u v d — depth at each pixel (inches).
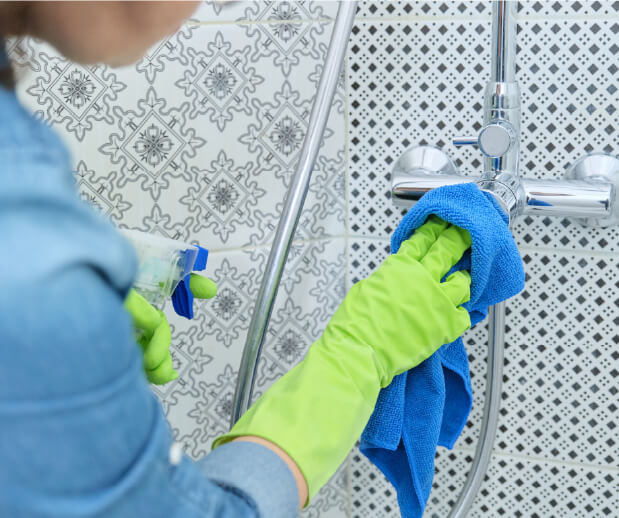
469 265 24.1
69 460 10.6
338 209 35.6
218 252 32.3
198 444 33.9
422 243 23.2
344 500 39.5
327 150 34.3
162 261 22.3
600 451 34.0
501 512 36.9
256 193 32.8
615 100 29.7
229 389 34.4
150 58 28.4
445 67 32.0
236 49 30.5
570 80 30.1
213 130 30.7
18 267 9.9
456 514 34.2
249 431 17.7
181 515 12.8
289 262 34.5
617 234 31.0
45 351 10.1
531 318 33.5
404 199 31.2
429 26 31.8
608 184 28.8
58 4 13.2
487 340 34.0
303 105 33.2
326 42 33.1
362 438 24.7
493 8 26.5
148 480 11.9
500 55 26.9
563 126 30.7
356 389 19.1
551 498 35.6
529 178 29.6
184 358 32.2
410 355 21.1
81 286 10.5
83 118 27.5
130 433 11.4
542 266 32.6
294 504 16.0
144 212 29.7
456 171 32.9
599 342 32.7
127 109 28.4
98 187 28.3
